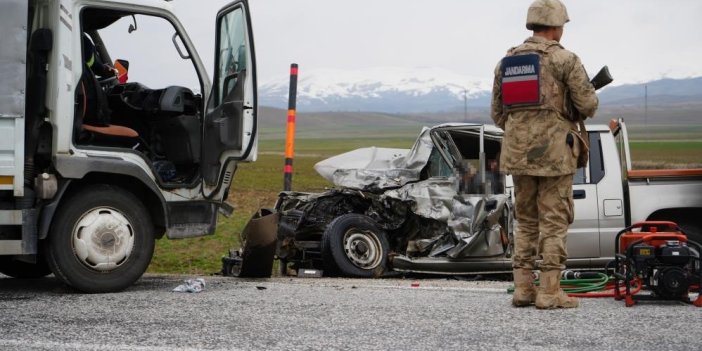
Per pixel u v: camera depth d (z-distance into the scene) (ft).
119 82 41.06
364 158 53.36
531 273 29.07
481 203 45.62
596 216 46.73
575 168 28.48
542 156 28.19
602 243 46.75
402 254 48.57
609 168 47.32
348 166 52.37
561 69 28.14
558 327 24.56
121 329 24.71
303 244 49.34
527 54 28.43
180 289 34.17
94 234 34.32
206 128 38.19
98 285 34.32
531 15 28.96
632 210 46.68
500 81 29.58
